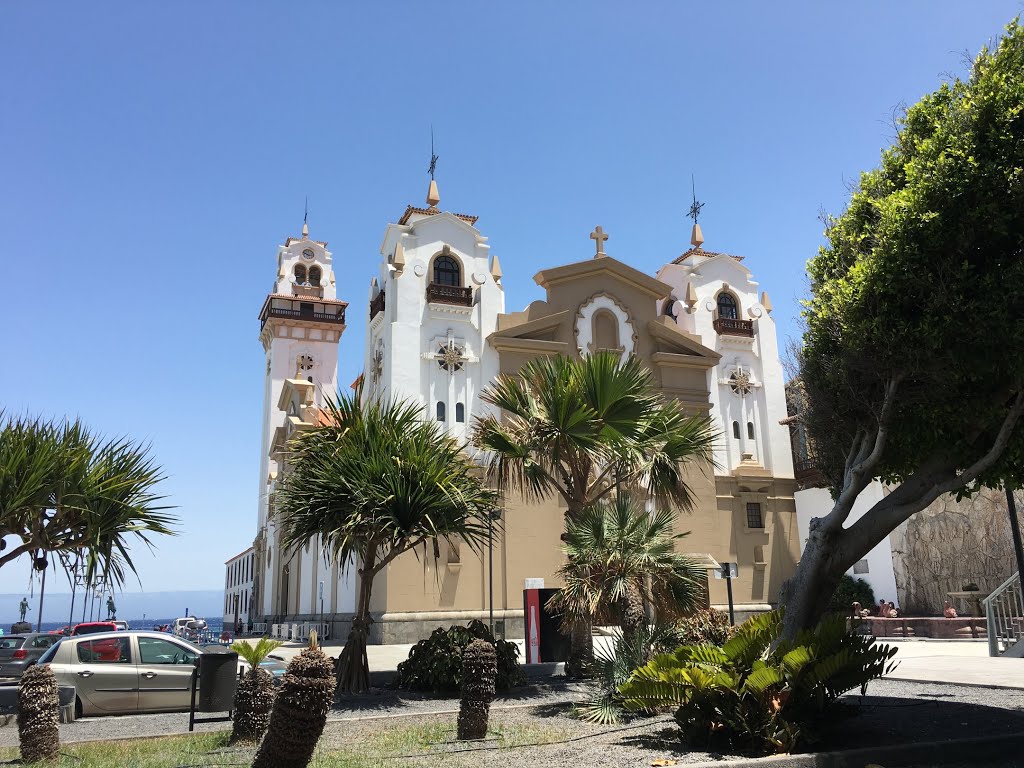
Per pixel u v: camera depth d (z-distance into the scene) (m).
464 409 31.52
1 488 13.10
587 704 12.12
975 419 10.51
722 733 9.01
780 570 35.81
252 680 10.82
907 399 10.69
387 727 11.59
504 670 15.43
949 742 8.83
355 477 15.81
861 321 10.48
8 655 23.80
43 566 13.91
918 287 10.03
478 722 10.17
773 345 39.34
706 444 18.31
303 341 61.72
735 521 35.75
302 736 7.30
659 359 34.38
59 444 14.05
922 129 11.44
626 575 13.05
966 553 28.97
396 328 31.41
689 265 40.44
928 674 15.77
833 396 11.75
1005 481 11.48
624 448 16.39
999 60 10.27
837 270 11.76
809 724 8.92
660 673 9.20
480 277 33.16
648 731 10.07
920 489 10.95
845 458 12.50
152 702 14.25
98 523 13.75
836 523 10.80
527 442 16.89
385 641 27.80
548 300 33.88
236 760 9.19
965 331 9.77
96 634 14.66
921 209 10.10
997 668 16.48
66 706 13.14
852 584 32.94
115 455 14.49
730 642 9.31
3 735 11.97
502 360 32.41
